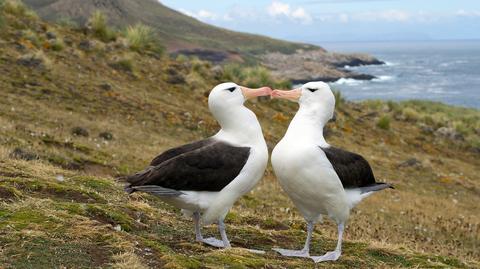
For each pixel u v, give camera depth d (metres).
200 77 22.78
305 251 5.88
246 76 25.52
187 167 5.12
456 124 28.77
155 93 19.56
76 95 16.78
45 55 19.11
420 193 16.02
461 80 109.25
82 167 10.38
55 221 5.23
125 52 22.83
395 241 9.91
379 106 29.50
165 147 14.38
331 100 5.78
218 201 5.31
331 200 5.54
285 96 5.80
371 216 11.86
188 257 4.91
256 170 5.46
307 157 5.38
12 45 18.98
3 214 5.30
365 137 22.33
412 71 135.38
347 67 145.38
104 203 6.60
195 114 18.62
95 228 5.16
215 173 5.22
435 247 10.05
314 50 160.12
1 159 7.87
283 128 20.16
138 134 15.05
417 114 29.36
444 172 19.75
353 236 9.32
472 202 16.14
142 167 11.76
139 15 159.25
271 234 6.70
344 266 5.55
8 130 11.63
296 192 5.61
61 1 132.38
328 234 8.28
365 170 5.80
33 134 11.84
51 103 15.48
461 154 24.47
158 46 25.53
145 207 6.75
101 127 14.65
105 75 19.55
